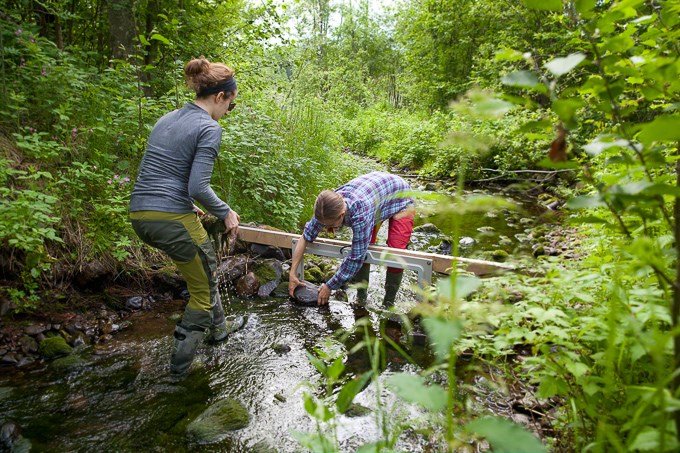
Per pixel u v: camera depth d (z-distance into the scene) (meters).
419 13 17.12
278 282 4.04
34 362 2.78
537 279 1.72
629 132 1.07
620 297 1.34
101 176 3.72
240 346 3.07
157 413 2.37
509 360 2.43
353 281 3.86
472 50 15.30
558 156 0.96
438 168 10.07
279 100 7.07
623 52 1.15
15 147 3.79
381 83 33.75
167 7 6.25
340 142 9.84
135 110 4.31
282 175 5.50
